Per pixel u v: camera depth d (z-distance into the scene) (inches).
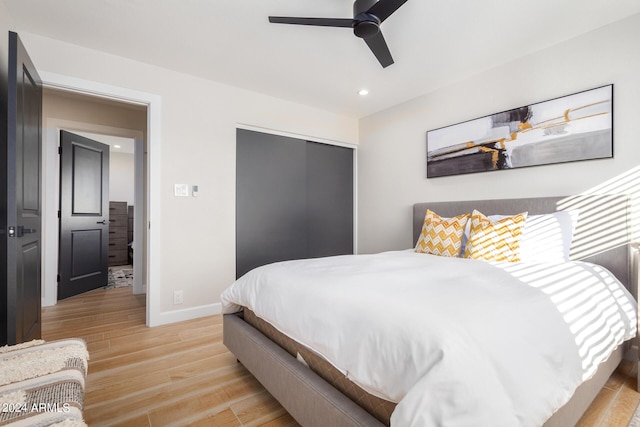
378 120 155.2
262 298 65.1
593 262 84.8
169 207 111.3
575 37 90.7
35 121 81.5
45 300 130.8
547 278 63.7
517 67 103.0
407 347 36.1
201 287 118.0
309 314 51.1
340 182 164.7
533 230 87.4
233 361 80.9
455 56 101.3
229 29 87.4
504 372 33.8
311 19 66.2
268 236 139.1
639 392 65.4
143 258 153.2
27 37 89.3
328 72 113.3
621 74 83.0
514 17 81.2
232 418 58.1
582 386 49.4
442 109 125.9
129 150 263.1
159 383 70.0
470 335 36.0
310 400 47.9
